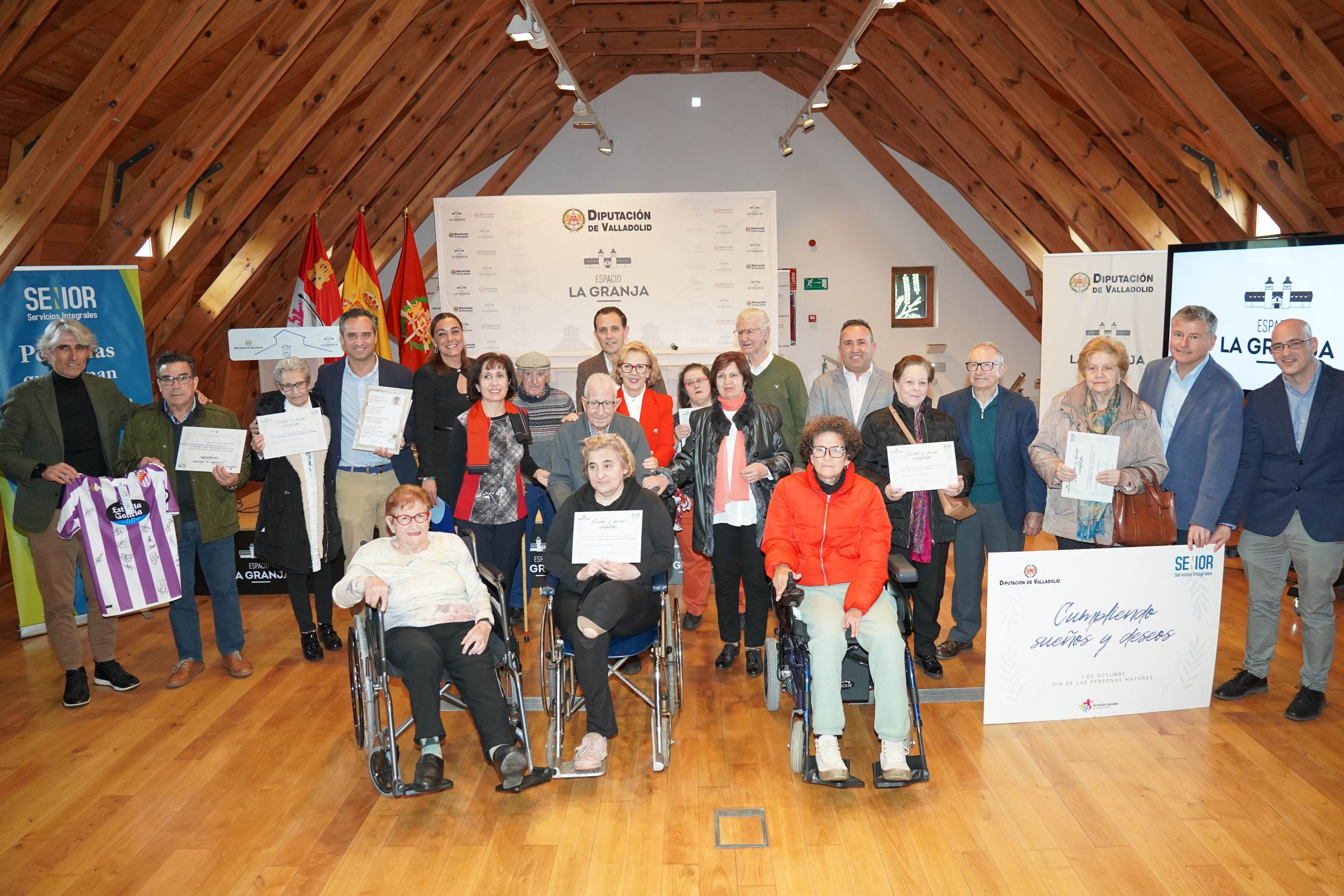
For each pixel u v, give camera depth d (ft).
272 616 17.76
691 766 11.21
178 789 10.80
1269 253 16.31
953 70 20.84
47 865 9.25
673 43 26.81
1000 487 13.75
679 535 15.97
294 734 12.34
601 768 10.63
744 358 13.24
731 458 13.51
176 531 13.96
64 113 14.19
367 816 10.16
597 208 24.81
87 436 13.79
